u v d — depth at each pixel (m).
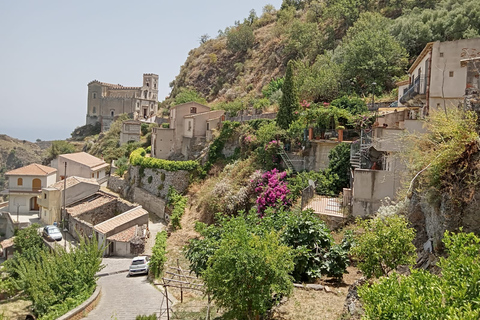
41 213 45.12
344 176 26.19
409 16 49.22
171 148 48.34
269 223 16.31
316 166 29.34
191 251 17.17
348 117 29.56
